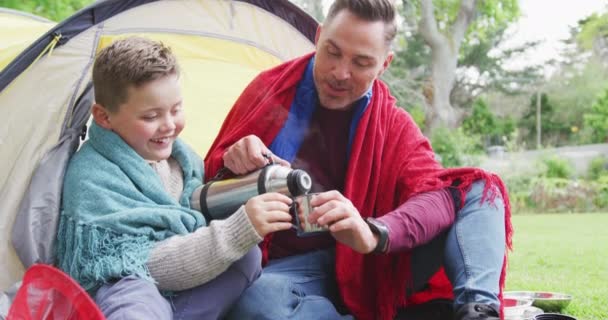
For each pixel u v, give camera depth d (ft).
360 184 5.14
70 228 4.27
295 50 7.96
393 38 4.99
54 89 5.09
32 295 3.75
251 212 4.03
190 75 7.65
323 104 5.19
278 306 4.44
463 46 41.19
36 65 5.08
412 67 38.68
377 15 4.78
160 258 4.03
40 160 4.87
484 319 4.09
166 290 4.14
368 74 4.90
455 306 4.39
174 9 6.91
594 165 29.07
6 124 4.86
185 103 7.61
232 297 4.32
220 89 7.79
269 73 5.70
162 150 4.68
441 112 38.01
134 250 4.05
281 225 4.06
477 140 35.83
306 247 5.23
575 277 9.77
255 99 5.56
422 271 4.99
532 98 40.96
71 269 4.18
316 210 4.23
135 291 3.83
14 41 6.18
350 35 4.74
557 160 29.40
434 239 4.90
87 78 5.26
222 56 7.65
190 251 4.02
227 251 4.00
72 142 4.97
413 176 5.04
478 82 42.16
